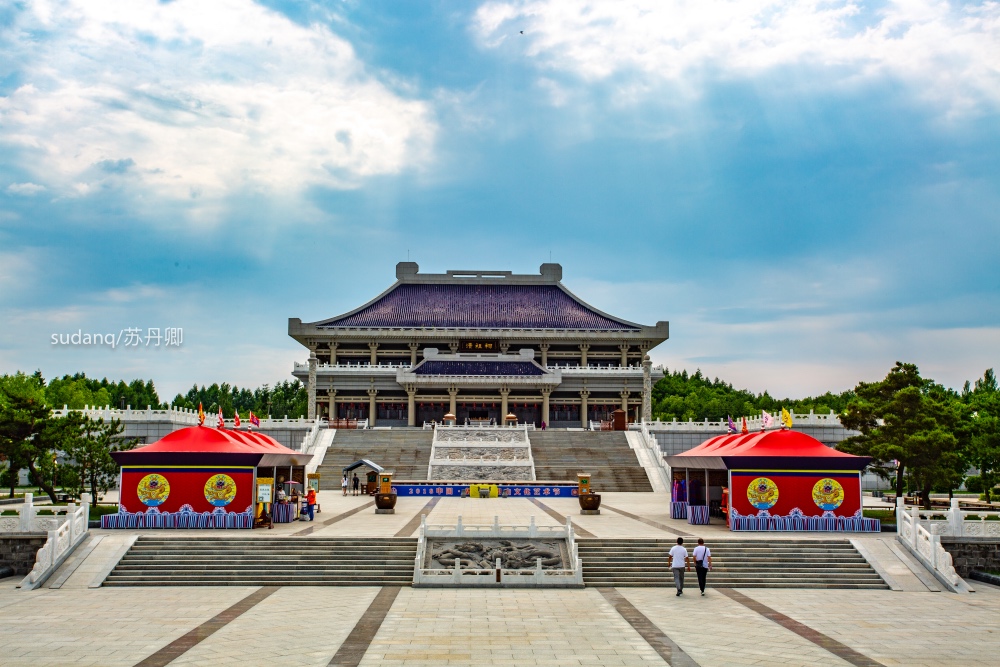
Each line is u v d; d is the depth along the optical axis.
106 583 39.09
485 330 144.00
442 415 137.00
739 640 28.77
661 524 52.53
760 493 49.28
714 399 177.88
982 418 71.75
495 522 42.38
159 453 49.38
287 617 32.06
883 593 38.31
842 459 49.34
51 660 26.16
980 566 43.94
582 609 33.62
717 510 56.28
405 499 72.31
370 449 93.38
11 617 32.16
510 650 27.20
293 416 180.12
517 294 158.50
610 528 49.78
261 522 49.47
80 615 32.50
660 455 88.94
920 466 61.00
